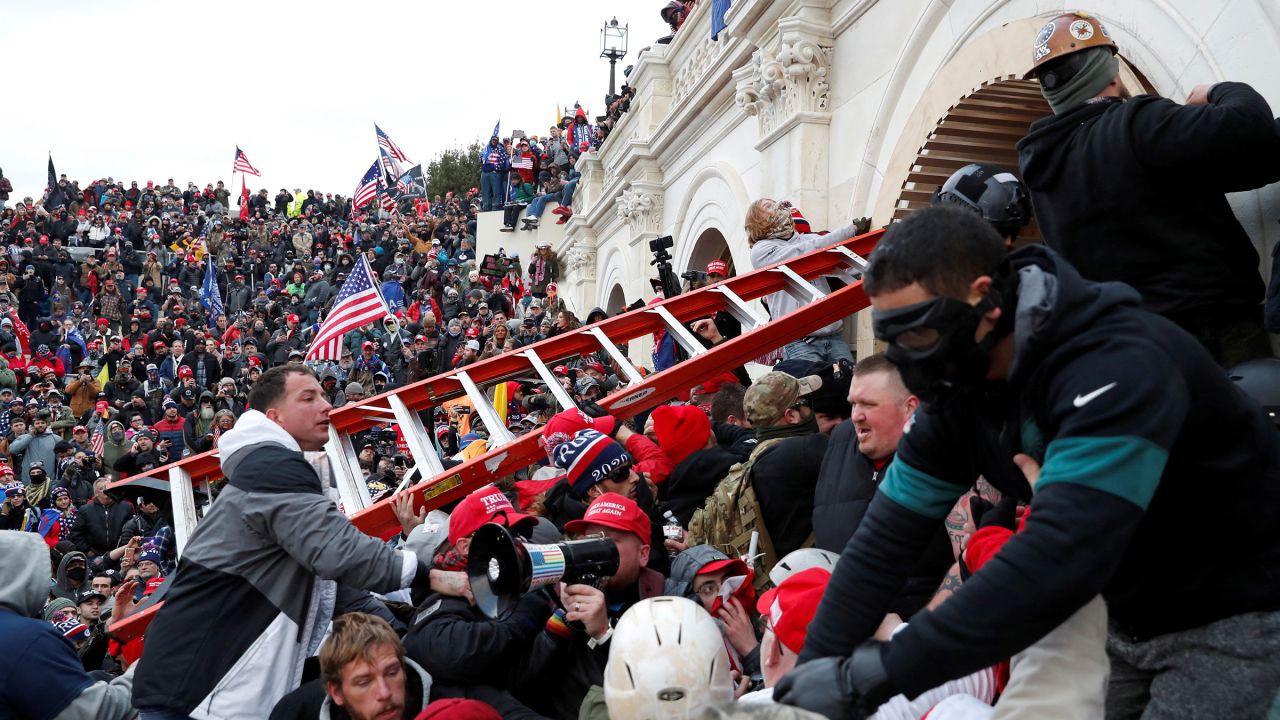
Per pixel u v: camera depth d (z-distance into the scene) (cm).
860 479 310
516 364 531
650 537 329
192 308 2245
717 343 574
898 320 156
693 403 639
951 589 226
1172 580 172
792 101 755
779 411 382
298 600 327
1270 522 165
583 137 2144
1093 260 287
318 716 311
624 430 445
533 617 327
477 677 313
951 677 145
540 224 2128
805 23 732
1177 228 276
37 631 314
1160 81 409
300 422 354
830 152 742
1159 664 180
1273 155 264
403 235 2542
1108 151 278
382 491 539
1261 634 165
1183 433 159
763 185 813
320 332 1009
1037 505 146
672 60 1191
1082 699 164
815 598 231
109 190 3017
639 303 727
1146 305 279
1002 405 166
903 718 204
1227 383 162
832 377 466
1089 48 289
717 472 425
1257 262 290
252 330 1862
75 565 736
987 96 546
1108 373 146
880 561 187
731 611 300
